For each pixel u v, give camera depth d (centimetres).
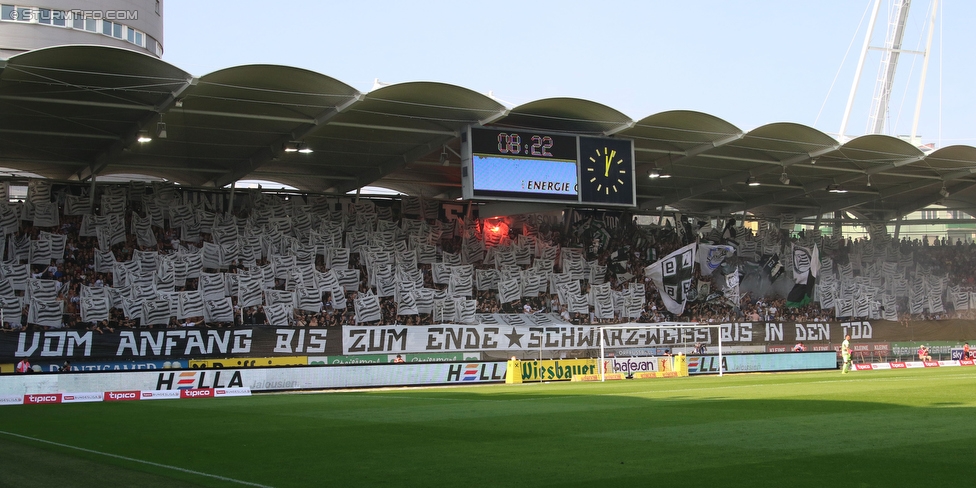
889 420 1914
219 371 3419
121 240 4600
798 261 5691
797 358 4850
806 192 5997
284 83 3638
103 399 3147
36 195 4681
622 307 5284
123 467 1416
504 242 5572
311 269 4644
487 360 4209
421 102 4003
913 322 5791
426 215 5506
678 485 1177
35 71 3325
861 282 6194
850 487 1139
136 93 3619
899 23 6166
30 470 1392
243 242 4772
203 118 3988
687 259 5353
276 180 5231
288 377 3562
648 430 1827
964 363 5406
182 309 4138
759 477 1223
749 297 5956
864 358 5544
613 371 4322
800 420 1959
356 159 4850
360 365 3725
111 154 4328
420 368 3853
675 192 5997
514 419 2134
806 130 4634
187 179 5131
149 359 3872
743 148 5009
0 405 2911
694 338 5122
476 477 1273
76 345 3738
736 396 2755
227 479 1288
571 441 1669
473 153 4297
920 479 1188
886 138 4825
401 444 1675
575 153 4544
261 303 4434
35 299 3919
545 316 5059
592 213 5969
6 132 4050
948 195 5959
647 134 4681
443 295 4847
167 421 2233
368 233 5188
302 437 1825
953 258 6650
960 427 1758
